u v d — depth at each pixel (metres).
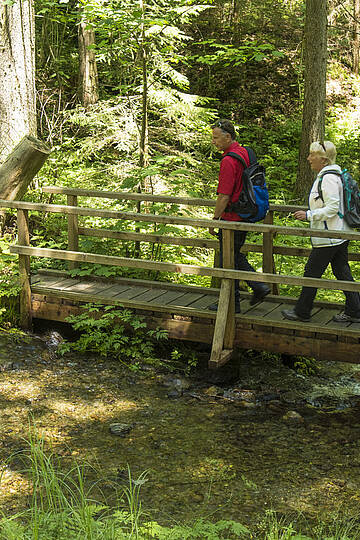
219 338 5.44
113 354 6.11
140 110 10.62
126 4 7.54
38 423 4.79
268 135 14.53
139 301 5.97
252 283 5.68
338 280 5.21
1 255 7.08
